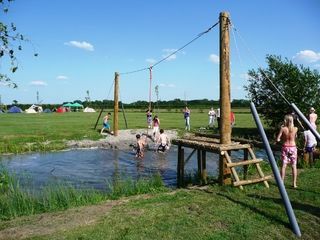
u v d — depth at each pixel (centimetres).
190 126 3825
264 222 824
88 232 759
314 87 2794
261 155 2250
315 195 1036
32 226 814
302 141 1909
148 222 814
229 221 824
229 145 1198
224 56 1175
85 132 3164
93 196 1092
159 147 2562
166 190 1218
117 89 2992
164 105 10756
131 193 1184
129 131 3219
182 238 730
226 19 1159
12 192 1154
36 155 2352
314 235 772
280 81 2833
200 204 948
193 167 1959
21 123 4391
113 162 2109
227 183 1173
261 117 3053
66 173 1788
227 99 1204
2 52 841
